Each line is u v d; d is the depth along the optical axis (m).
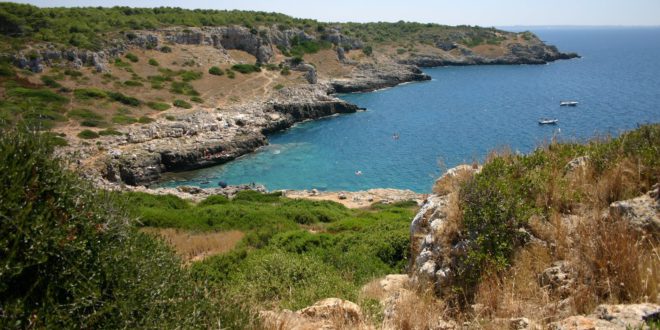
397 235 14.66
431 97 92.06
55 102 58.50
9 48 65.81
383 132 65.00
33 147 4.49
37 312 3.84
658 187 5.84
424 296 6.12
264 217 23.98
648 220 5.47
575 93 91.38
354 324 6.03
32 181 4.21
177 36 93.25
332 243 15.90
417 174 47.81
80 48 73.06
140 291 4.54
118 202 5.21
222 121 63.38
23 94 57.12
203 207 28.03
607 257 5.05
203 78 82.31
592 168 7.67
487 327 4.75
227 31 101.50
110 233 4.75
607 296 4.78
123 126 56.59
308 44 115.94
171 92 72.50
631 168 6.92
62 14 87.38
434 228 7.61
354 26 173.50
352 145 59.19
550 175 7.69
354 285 10.33
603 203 6.64
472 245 6.58
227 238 19.45
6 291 3.89
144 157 48.12
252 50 102.88
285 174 49.34
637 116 67.69
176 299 4.87
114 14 101.44
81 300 4.00
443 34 161.88
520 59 148.38
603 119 66.50
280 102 74.31
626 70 133.62
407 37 160.38
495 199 6.80
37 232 4.02
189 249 17.77
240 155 55.78
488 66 144.62
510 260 6.16
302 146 59.59
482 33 165.62
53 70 67.94
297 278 10.63
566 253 5.77
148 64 81.31
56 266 4.16
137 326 4.27
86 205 4.68
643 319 3.75
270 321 5.56
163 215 23.23
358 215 26.47
